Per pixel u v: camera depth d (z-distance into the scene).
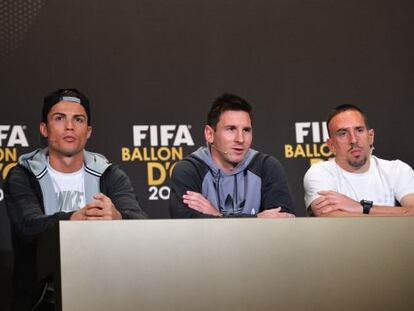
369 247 2.19
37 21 3.88
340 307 2.16
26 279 3.40
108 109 3.87
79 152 3.65
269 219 2.15
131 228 2.09
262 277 2.13
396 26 4.10
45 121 3.70
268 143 3.95
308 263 2.16
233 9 4.03
